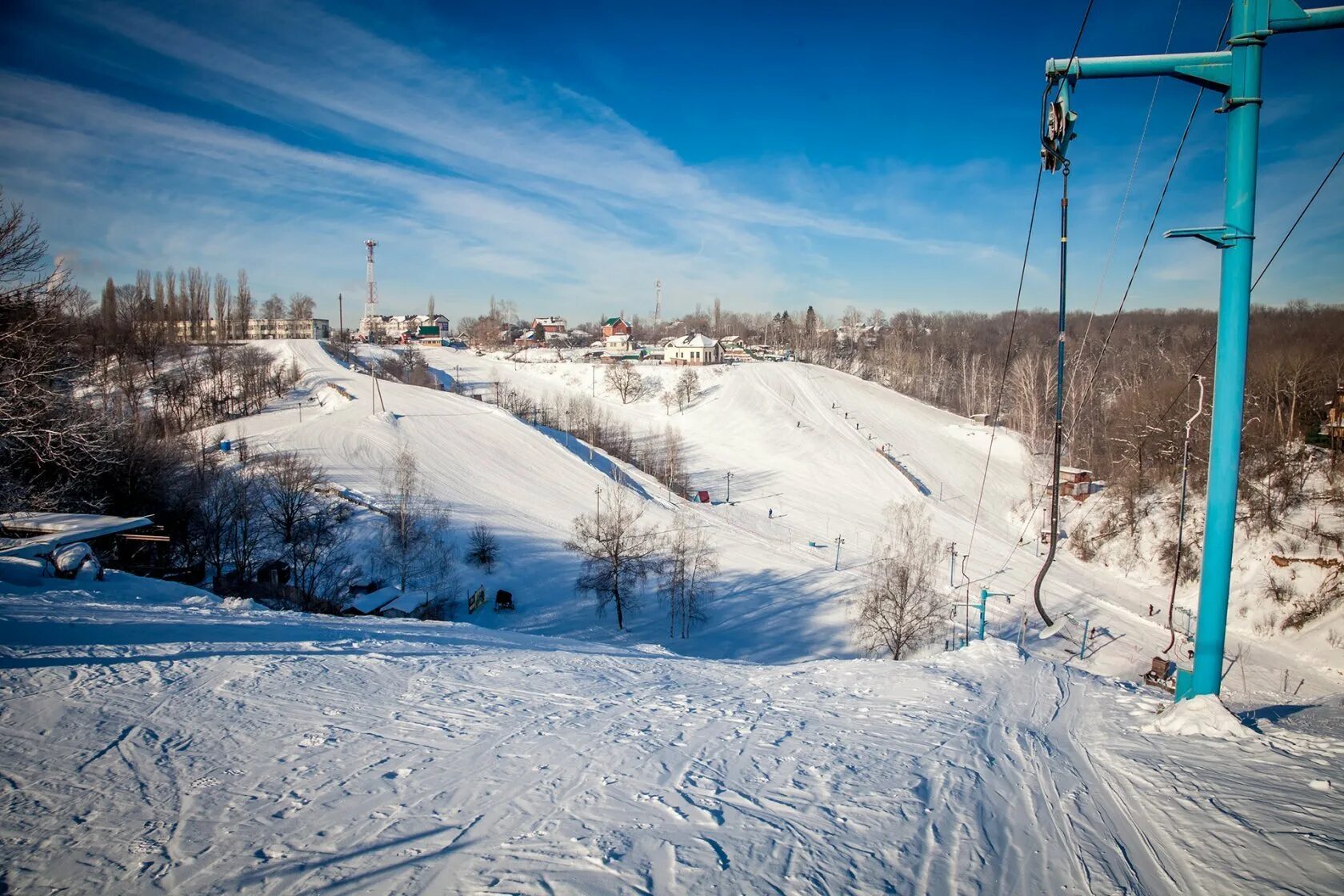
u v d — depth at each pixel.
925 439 95.25
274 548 43.44
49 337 25.98
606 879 5.12
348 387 95.06
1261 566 42.50
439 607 40.66
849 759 7.91
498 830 5.99
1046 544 58.75
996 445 90.88
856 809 6.47
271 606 34.28
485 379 129.38
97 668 10.83
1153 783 7.01
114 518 28.48
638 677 12.93
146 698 9.61
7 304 23.55
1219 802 6.41
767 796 6.75
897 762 7.82
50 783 6.95
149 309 113.06
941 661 14.32
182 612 17.20
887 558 46.75
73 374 29.12
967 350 141.38
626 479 74.25
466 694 10.76
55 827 6.08
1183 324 124.06
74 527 26.78
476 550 49.06
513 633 22.73
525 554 51.31
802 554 56.72
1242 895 4.89
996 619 43.12
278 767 7.47
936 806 6.57
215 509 40.31
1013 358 103.00
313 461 64.19
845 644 39.84
